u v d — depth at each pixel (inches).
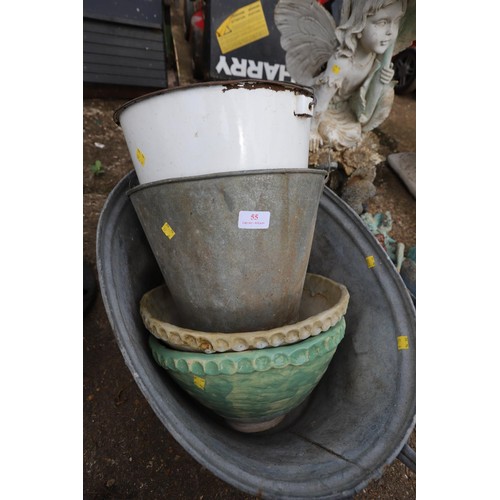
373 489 51.4
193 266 36.0
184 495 47.0
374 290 49.4
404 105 128.5
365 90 69.4
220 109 31.9
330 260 54.2
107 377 55.3
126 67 89.9
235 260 34.8
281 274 37.2
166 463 49.1
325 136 71.0
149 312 40.2
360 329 50.0
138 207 37.3
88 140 85.5
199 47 105.1
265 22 92.1
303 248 38.8
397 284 47.4
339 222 52.6
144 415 52.6
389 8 57.7
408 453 42.3
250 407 39.3
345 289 45.0
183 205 33.4
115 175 81.9
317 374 40.6
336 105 73.9
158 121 33.1
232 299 36.5
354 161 76.0
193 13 117.0
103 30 86.1
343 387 49.5
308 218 37.9
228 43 92.0
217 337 34.5
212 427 41.6
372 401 45.0
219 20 89.9
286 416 52.0
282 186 33.8
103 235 36.9
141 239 45.3
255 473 33.6
